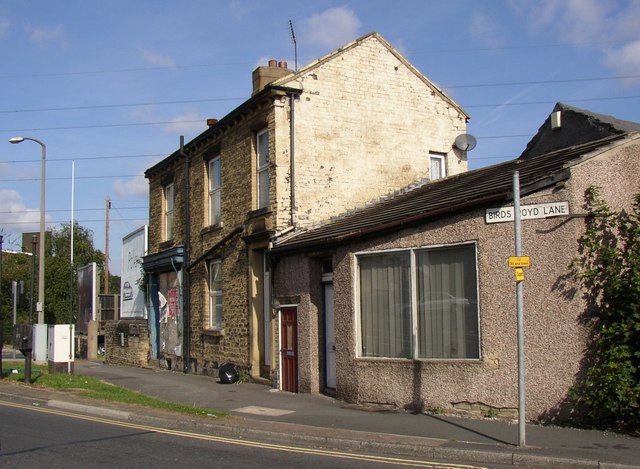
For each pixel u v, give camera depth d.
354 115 17.88
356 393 13.01
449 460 8.58
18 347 17.00
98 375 20.78
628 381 9.66
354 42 18.08
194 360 21.17
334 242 13.65
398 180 18.44
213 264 20.55
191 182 22.16
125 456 8.79
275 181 16.53
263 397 14.55
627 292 9.98
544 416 10.38
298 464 8.28
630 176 10.95
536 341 10.55
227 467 8.10
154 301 25.56
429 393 11.73
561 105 15.62
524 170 11.93
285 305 15.71
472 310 11.48
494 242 11.09
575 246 10.41
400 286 12.63
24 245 43.75
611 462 7.80
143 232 27.20
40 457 8.72
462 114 19.91
